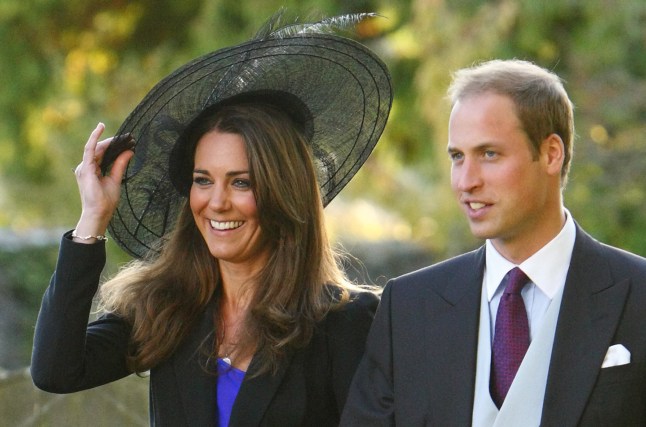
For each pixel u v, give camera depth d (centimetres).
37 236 3953
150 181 1423
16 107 5212
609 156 3809
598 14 3881
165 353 1392
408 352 1286
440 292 1291
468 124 1221
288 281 1394
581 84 3872
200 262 1425
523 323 1245
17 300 3703
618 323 1219
